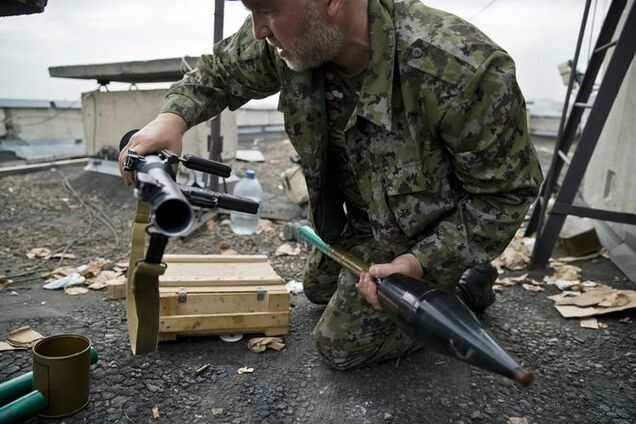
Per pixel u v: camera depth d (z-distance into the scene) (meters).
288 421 1.54
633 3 2.59
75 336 1.55
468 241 1.52
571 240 3.29
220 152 3.81
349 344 1.76
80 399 1.50
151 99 4.25
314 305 2.42
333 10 1.25
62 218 3.84
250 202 1.27
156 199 0.89
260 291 2.01
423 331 1.26
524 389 1.77
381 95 1.41
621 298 2.42
